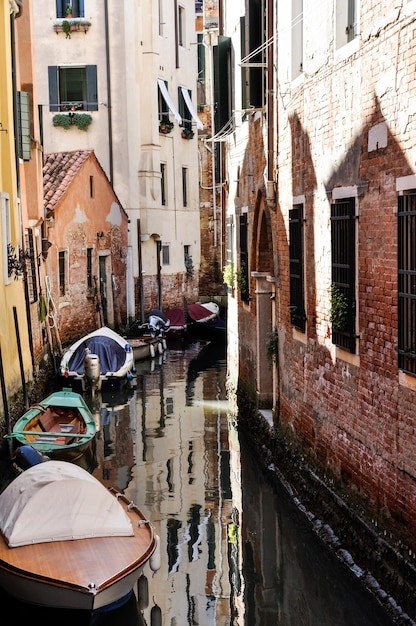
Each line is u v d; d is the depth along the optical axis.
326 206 9.70
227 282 18.19
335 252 9.26
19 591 8.05
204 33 32.84
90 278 24.41
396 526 7.77
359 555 8.61
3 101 15.48
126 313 27.89
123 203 28.52
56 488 8.72
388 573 7.86
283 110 11.79
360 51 8.39
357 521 8.74
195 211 33.69
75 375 19.03
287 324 11.77
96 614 7.86
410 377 7.40
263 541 10.12
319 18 9.81
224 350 25.70
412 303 7.32
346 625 8.18
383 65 7.79
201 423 16.00
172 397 18.50
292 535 10.15
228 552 9.87
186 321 28.64
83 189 23.69
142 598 8.80
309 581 9.10
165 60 30.25
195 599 8.77
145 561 8.27
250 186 14.77
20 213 16.61
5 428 13.34
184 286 32.66
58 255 21.70
